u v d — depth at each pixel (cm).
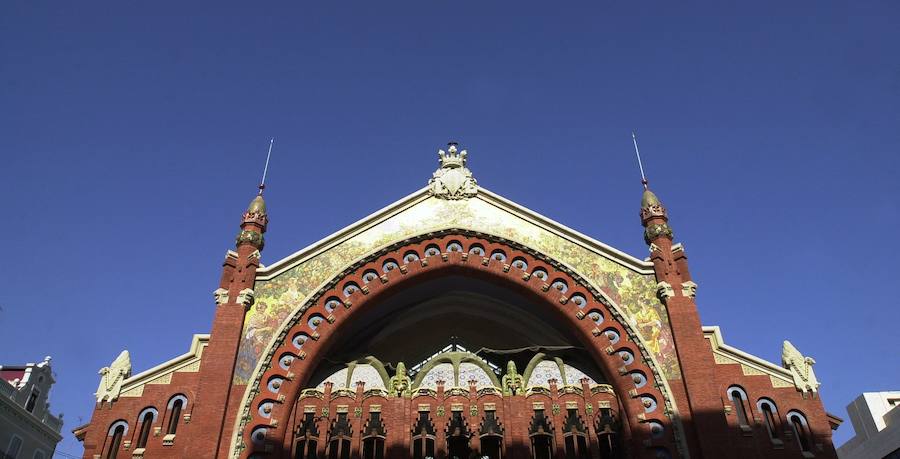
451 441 3206
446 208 3706
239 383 3114
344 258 3506
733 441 2950
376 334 3722
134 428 3006
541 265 3506
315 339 3272
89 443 2958
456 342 3862
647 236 3572
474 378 3319
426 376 3334
